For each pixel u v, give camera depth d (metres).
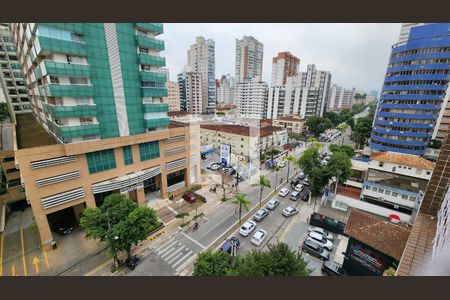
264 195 40.59
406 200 33.69
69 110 24.50
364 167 44.00
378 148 57.06
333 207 36.03
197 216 32.91
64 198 25.67
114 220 23.27
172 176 39.69
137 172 32.88
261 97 111.19
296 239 28.12
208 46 147.12
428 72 47.66
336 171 36.41
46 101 29.53
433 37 46.06
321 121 85.75
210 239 27.89
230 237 28.33
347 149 53.56
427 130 50.47
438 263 12.42
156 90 32.47
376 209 34.28
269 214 33.97
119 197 26.14
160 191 37.97
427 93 48.59
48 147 23.86
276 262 16.12
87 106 25.88
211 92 144.62
